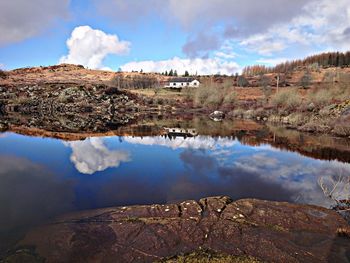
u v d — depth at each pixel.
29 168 13.73
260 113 43.25
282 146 20.69
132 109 54.25
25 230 7.36
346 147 20.33
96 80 104.00
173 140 22.94
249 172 13.52
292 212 8.44
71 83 66.69
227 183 11.79
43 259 6.05
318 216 8.24
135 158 16.09
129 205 9.29
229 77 101.06
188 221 7.72
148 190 10.77
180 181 11.91
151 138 23.92
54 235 7.05
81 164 14.58
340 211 8.93
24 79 82.25
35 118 37.22
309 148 19.94
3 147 18.91
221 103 55.69
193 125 34.41
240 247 6.50
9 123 31.56
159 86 84.12
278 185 11.64
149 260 6.00
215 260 5.88
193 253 6.17
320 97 37.94
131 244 6.62
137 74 133.88
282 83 78.50
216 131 29.00
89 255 6.20
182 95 67.75
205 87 58.59
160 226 7.45
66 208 8.90
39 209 8.80
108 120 38.34
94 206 9.14
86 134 25.39
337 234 7.23
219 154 17.61
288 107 41.66
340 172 13.82
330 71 90.38
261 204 9.01
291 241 6.82
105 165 14.42
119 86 79.25
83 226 7.52
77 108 49.72
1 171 13.15
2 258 6.07
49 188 10.86
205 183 11.73
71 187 11.03
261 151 18.80
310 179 12.59
